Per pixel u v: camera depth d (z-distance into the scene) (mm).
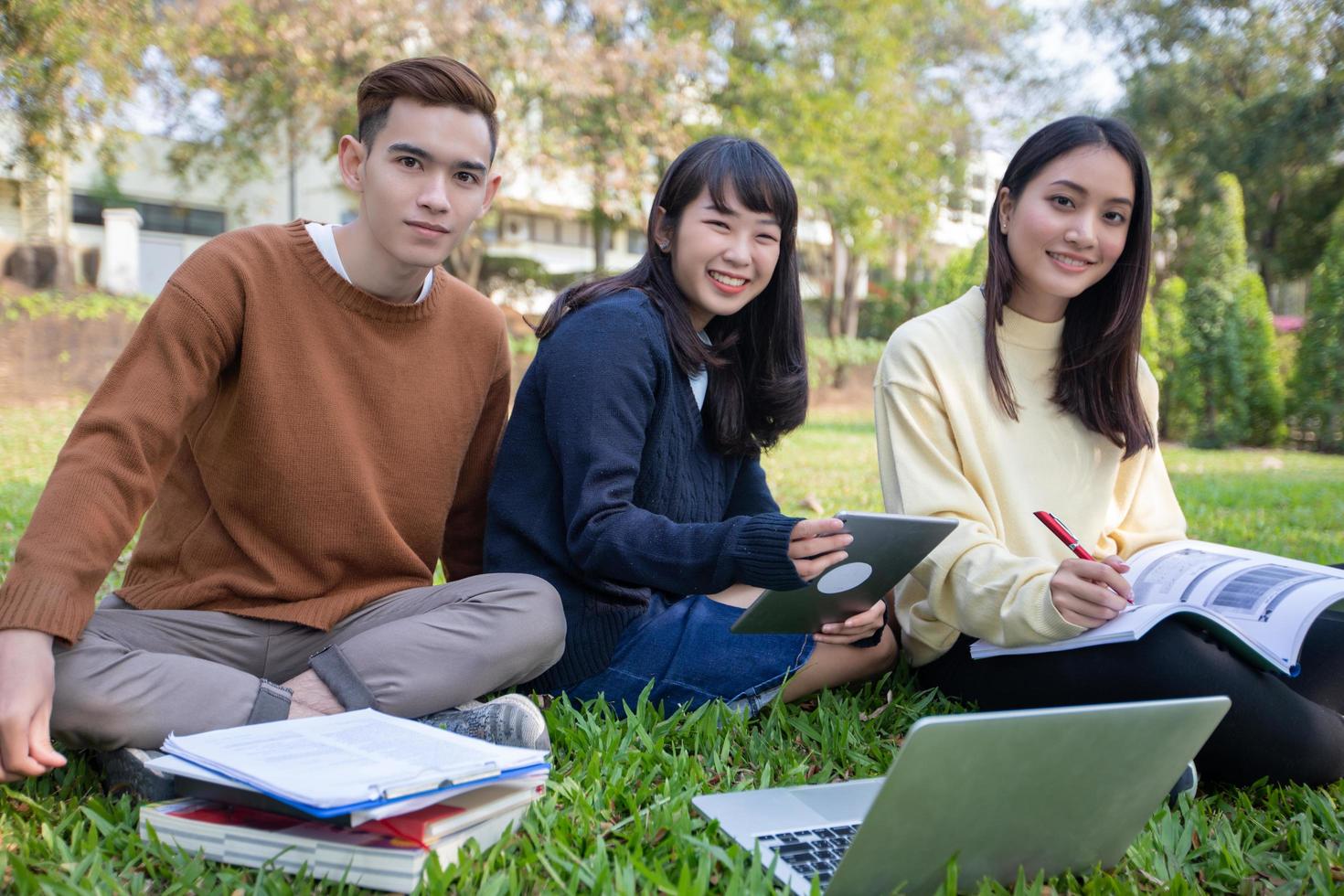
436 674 1905
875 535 1846
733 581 1884
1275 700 1900
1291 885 1579
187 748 1521
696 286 2225
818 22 15055
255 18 12102
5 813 1642
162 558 2047
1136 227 2293
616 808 1745
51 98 10852
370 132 2016
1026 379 2395
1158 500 2506
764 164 2209
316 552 2041
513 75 12656
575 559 2057
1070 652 2020
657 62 13172
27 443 7793
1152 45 17438
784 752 2002
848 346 16047
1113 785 1464
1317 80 16312
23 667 1580
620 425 2066
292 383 2020
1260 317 12133
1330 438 11648
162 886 1454
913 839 1338
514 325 16016
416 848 1411
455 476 2252
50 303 11656
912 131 16359
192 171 17438
